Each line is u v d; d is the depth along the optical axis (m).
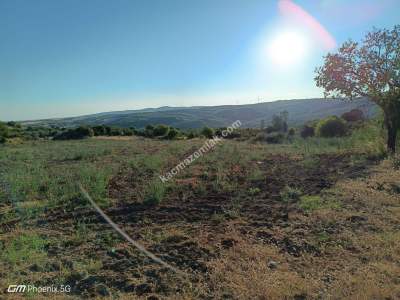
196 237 6.20
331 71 15.19
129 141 38.34
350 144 18.12
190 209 7.94
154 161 14.68
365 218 7.03
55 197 9.05
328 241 5.98
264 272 4.90
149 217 7.43
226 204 8.30
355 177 10.73
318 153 16.66
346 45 14.88
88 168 13.20
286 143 27.20
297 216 7.20
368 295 4.25
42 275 4.88
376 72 14.52
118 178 11.84
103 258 5.43
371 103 15.80
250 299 4.28
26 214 7.64
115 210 7.97
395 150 14.57
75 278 4.83
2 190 9.84
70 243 6.03
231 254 5.46
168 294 4.44
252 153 17.42
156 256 5.48
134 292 4.47
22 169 13.92
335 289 4.40
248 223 6.93
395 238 5.92
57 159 18.77
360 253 5.51
